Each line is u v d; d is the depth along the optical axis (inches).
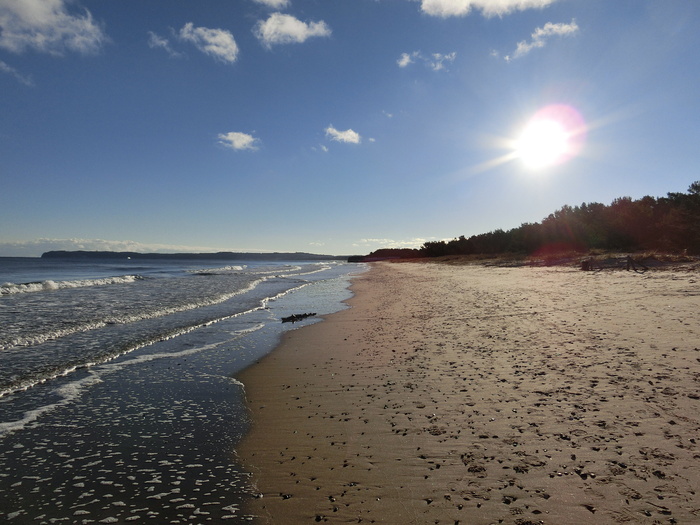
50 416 237.6
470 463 164.7
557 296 635.5
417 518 133.4
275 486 161.0
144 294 964.6
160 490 161.3
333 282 1467.8
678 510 127.0
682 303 469.1
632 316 422.0
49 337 455.2
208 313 663.1
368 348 388.8
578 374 257.9
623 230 1547.7
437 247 3740.2
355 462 173.9
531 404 217.9
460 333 420.5
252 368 338.6
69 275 1972.2
